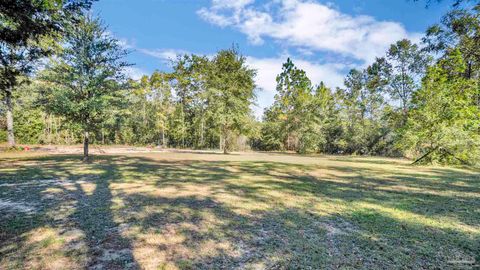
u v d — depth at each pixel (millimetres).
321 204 5660
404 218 4652
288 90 47750
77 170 10969
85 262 2900
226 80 24797
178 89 41781
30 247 3289
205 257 3045
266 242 3514
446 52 19453
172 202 5707
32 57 6590
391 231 3973
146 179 8945
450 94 16078
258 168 13070
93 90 13164
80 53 12914
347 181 9156
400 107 26484
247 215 4781
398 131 18625
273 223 4332
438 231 3979
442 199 6234
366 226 4203
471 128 15438
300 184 8352
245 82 25156
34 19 5125
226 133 27516
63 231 3873
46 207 5203
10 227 4023
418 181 9203
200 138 40812
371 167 14602
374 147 34156
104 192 6707
